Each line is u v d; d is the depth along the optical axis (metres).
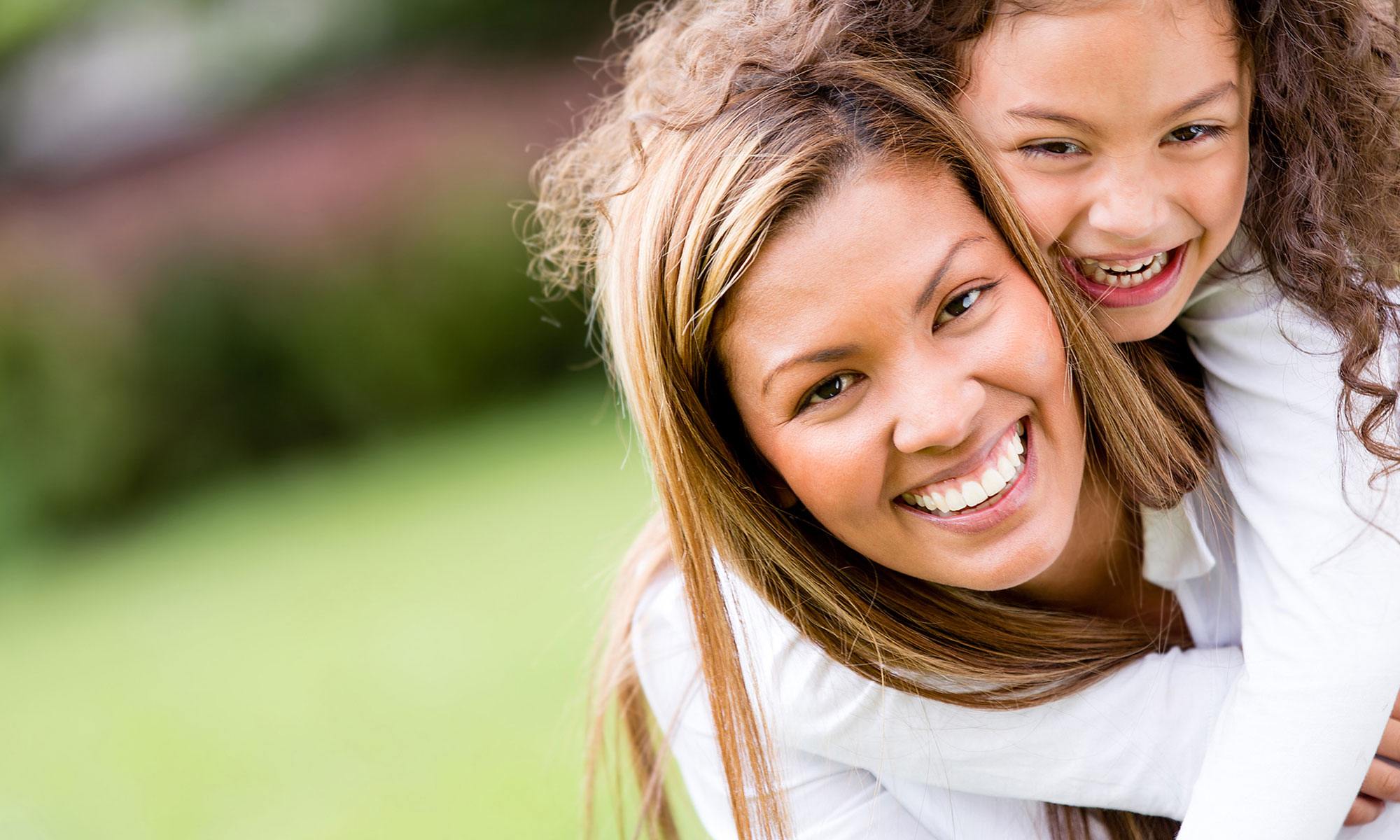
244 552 8.98
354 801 5.03
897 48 1.83
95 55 12.19
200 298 11.29
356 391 11.53
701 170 1.79
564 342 11.68
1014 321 1.72
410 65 11.86
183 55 11.99
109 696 6.79
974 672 1.95
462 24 11.86
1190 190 1.75
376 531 8.53
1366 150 1.86
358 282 11.41
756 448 1.92
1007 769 1.96
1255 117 1.87
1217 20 1.70
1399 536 1.76
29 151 11.70
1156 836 2.00
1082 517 2.00
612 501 7.64
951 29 1.78
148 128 11.69
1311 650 1.76
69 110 11.95
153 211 11.34
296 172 11.45
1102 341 1.83
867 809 2.08
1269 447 1.86
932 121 1.75
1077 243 1.79
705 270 1.76
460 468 9.65
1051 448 1.79
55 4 12.09
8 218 11.42
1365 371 1.82
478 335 11.56
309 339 11.39
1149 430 1.88
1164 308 1.83
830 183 1.71
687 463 1.88
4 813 5.64
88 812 5.45
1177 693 1.94
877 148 1.72
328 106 11.71
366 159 11.39
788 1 1.93
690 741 2.20
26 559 10.73
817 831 2.09
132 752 5.96
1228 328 1.93
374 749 5.42
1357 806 1.87
